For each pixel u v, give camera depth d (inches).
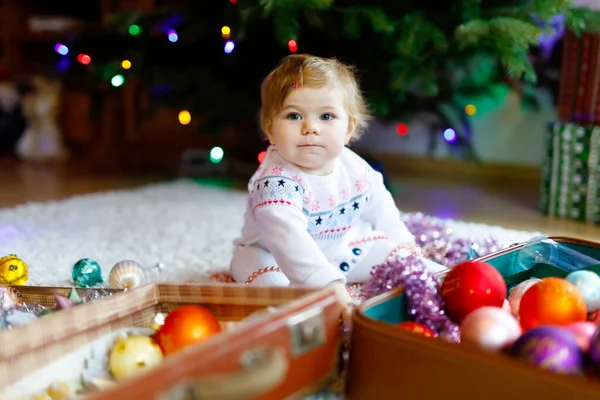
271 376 23.1
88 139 115.1
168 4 86.3
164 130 106.8
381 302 30.4
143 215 71.1
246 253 45.2
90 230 64.2
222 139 103.0
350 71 44.7
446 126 88.0
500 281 32.6
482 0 74.1
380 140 114.5
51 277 48.4
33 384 25.9
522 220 75.2
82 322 27.6
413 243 48.9
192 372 21.6
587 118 76.3
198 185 90.7
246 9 67.9
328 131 40.6
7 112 122.3
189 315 28.3
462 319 32.1
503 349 27.5
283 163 42.3
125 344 27.8
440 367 24.0
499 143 104.3
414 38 66.3
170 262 53.1
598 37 74.0
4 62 122.2
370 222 48.9
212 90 83.7
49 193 87.4
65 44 93.6
